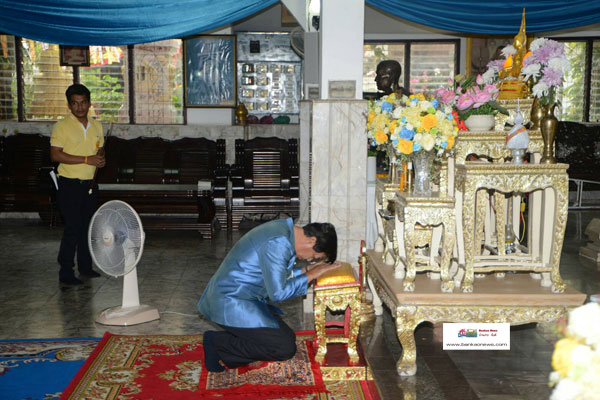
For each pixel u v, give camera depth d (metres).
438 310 3.38
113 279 5.61
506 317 3.39
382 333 4.11
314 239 3.32
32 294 5.10
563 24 5.79
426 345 3.88
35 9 5.18
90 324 4.33
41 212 8.48
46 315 4.54
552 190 3.50
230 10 5.38
